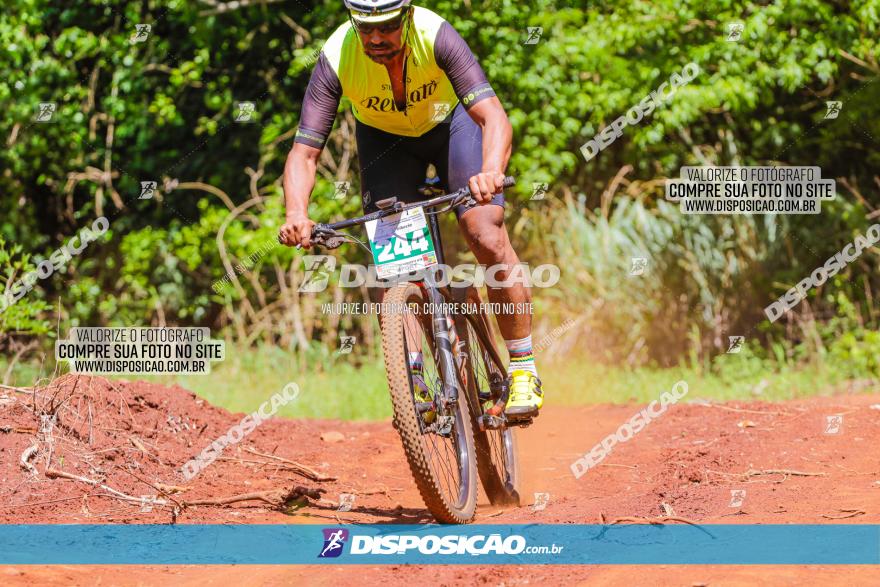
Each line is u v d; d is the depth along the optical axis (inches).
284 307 976.9
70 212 1056.8
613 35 857.5
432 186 364.5
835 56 864.9
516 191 879.1
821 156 983.0
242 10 1019.9
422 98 352.2
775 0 855.1
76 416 404.2
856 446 428.1
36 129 1005.2
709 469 407.5
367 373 818.2
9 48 946.1
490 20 874.1
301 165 347.9
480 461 371.2
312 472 423.5
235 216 1013.8
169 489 367.2
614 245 880.3
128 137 1071.0
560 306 867.4
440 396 333.1
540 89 880.9
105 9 1015.0
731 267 890.1
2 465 357.7
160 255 1030.4
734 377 807.7
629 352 858.8
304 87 1040.8
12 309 641.0
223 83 1038.4
